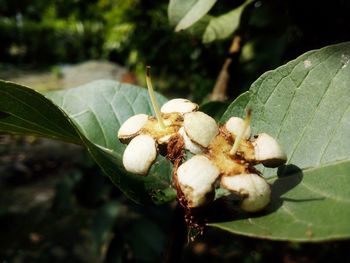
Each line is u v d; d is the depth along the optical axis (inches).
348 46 2.7
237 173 2.2
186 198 2.2
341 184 2.3
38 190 14.4
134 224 6.8
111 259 6.8
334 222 1.9
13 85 2.4
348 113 2.6
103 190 7.5
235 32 4.6
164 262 3.0
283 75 2.8
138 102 3.6
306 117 2.7
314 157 2.6
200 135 2.3
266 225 2.0
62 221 11.9
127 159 2.5
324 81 2.7
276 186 2.5
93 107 3.5
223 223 2.1
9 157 17.5
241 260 9.3
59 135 2.9
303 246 9.4
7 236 11.2
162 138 2.5
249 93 2.9
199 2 3.4
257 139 2.4
